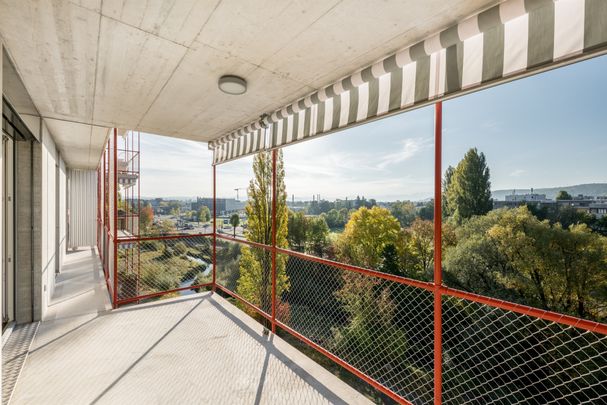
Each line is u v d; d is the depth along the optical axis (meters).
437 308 1.72
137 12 1.53
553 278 11.38
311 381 2.32
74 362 2.54
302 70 2.15
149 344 2.87
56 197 5.68
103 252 6.04
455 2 1.40
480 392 7.28
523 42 1.33
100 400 2.07
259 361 2.59
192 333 3.10
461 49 1.58
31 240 3.31
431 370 7.57
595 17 1.12
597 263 10.65
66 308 3.77
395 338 7.82
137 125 3.66
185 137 4.35
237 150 3.97
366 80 2.11
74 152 6.14
